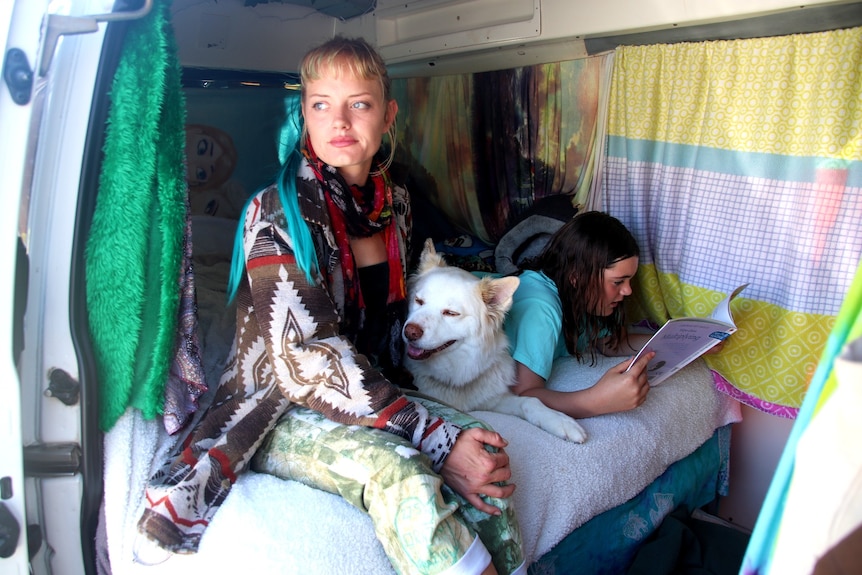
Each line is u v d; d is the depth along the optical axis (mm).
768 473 2574
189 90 3121
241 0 3115
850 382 711
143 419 1598
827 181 2033
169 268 1526
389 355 2143
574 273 2377
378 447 1467
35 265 1334
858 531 694
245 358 1743
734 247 2285
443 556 1319
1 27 1170
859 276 790
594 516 1896
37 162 1317
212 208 3219
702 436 2367
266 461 1652
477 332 2154
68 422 1381
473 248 3332
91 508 1426
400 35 3105
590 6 2336
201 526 1457
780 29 2037
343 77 1691
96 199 1411
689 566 2018
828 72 1981
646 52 2400
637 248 2393
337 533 1441
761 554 901
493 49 2748
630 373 2033
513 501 1635
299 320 1576
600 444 1975
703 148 2316
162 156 1483
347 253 1821
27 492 1375
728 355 2355
